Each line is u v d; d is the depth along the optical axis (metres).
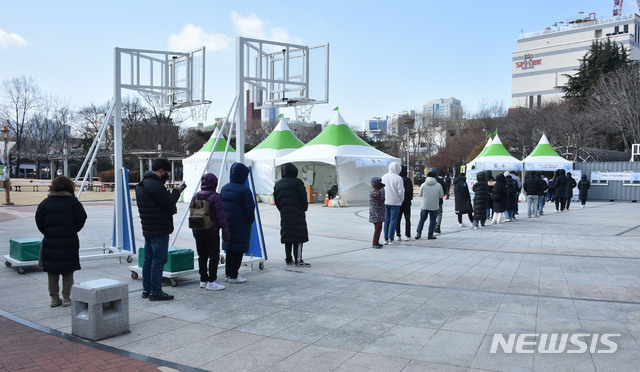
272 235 12.45
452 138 63.06
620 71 42.22
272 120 69.81
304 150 25.25
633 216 18.36
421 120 78.31
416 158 72.00
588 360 3.79
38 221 5.49
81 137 57.69
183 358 3.94
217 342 4.32
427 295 5.96
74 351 4.11
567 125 40.53
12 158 51.41
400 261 8.48
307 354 4.00
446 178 30.50
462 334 4.46
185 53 8.83
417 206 23.73
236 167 6.68
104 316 4.47
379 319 4.97
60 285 6.81
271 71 8.73
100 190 39.19
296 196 7.92
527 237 11.98
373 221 9.98
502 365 3.71
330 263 8.32
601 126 40.75
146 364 3.81
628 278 6.90
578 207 23.75
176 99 9.06
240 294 6.11
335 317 5.06
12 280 7.01
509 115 54.97
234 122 7.85
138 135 52.62
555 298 5.75
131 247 8.52
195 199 6.31
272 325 4.81
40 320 5.04
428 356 3.92
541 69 98.38
